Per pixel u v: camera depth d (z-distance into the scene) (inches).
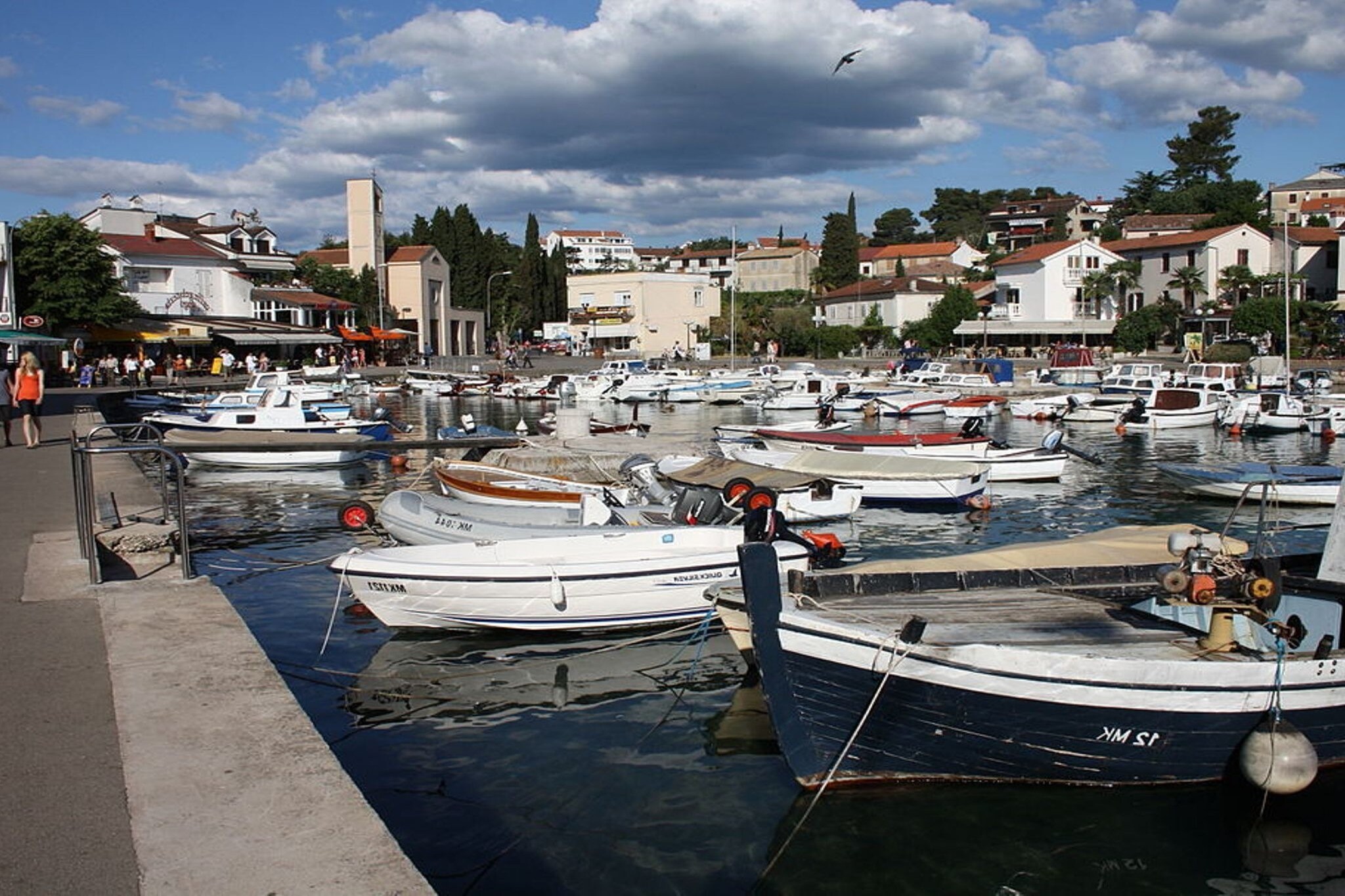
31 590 392.2
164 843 193.2
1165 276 3363.7
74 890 176.9
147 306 2755.9
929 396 2021.4
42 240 2193.7
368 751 382.0
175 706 263.0
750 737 394.9
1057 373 2456.9
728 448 1070.4
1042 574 431.8
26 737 243.8
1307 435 1594.5
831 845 309.0
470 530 602.2
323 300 3198.8
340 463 1202.6
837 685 325.7
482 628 511.2
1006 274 3681.1
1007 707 318.3
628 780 356.2
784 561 530.3
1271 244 3201.3
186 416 1322.6
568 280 4441.4
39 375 964.6
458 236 4227.4
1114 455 1389.0
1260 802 334.6
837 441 1159.0
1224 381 1889.8
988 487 1074.1
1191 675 313.6
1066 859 301.0
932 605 396.5
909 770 338.0
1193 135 5344.5
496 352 3927.2
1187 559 344.5
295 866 185.2
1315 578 386.3
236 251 3331.7
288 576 642.2
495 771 364.2
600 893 282.5
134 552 482.3
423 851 305.3
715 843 311.1
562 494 801.6
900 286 3895.2
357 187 3604.8
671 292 4212.6
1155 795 336.8
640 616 515.5
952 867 297.3
